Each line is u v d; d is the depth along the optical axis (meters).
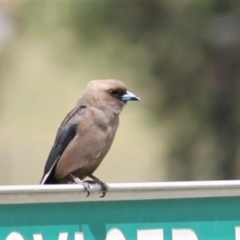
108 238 5.37
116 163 21.50
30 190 5.21
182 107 15.61
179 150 15.75
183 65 15.41
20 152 21.84
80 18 15.09
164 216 5.46
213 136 15.75
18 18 16.30
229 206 5.54
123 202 5.42
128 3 15.12
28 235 5.21
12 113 20.81
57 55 15.28
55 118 22.16
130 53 15.21
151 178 19.88
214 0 15.35
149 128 15.92
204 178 15.85
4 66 17.92
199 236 5.48
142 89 15.45
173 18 15.32
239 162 15.93
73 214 5.31
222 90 15.62
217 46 15.48
